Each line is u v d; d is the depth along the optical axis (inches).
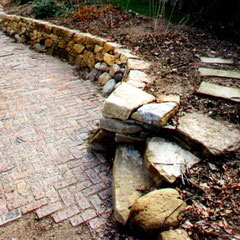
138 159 91.4
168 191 69.7
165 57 152.7
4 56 217.8
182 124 90.6
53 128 123.1
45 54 229.3
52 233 75.4
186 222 63.7
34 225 77.6
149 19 217.3
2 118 129.4
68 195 87.9
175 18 221.0
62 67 200.1
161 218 62.6
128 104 94.8
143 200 68.2
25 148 109.4
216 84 118.5
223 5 196.4
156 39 177.2
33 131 120.3
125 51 159.5
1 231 75.6
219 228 61.8
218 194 70.6
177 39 178.7
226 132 87.4
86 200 86.2
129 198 76.6
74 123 127.5
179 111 98.8
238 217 64.2
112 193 85.3
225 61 147.7
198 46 170.1
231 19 194.7
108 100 95.8
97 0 260.2
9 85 165.6
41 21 237.3
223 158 79.5
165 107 94.3
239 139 84.5
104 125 98.7
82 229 76.5
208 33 192.1
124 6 252.8
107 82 160.7
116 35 188.1
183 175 76.0
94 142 108.0
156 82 120.6
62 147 110.9
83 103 146.3
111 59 163.9
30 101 146.6
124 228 74.9
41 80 174.7
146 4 262.2
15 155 105.3
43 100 148.1
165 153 84.0
